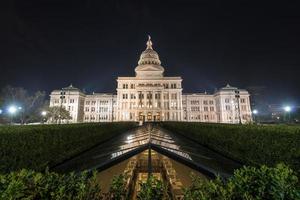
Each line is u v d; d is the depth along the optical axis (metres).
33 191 3.72
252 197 3.68
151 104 102.44
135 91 106.00
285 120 73.19
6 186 3.75
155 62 121.44
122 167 9.42
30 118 81.25
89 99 115.50
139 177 10.43
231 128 11.88
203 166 6.28
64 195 3.66
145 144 7.08
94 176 4.32
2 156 6.58
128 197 4.64
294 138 8.13
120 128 28.95
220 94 109.25
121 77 107.94
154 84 106.62
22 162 7.30
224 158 10.69
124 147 8.88
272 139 8.92
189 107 115.19
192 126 18.42
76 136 12.44
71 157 10.87
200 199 3.79
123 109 103.69
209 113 114.94
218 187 3.96
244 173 4.50
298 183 4.02
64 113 91.06
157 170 11.06
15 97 78.25
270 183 3.99
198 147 13.07
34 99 84.25
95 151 11.34
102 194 4.14
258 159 9.19
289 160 7.84
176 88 106.19
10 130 7.92
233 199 3.74
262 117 96.94
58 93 109.75
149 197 3.87
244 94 109.62
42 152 8.51
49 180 4.03
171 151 6.86
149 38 135.62
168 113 102.69
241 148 10.32
